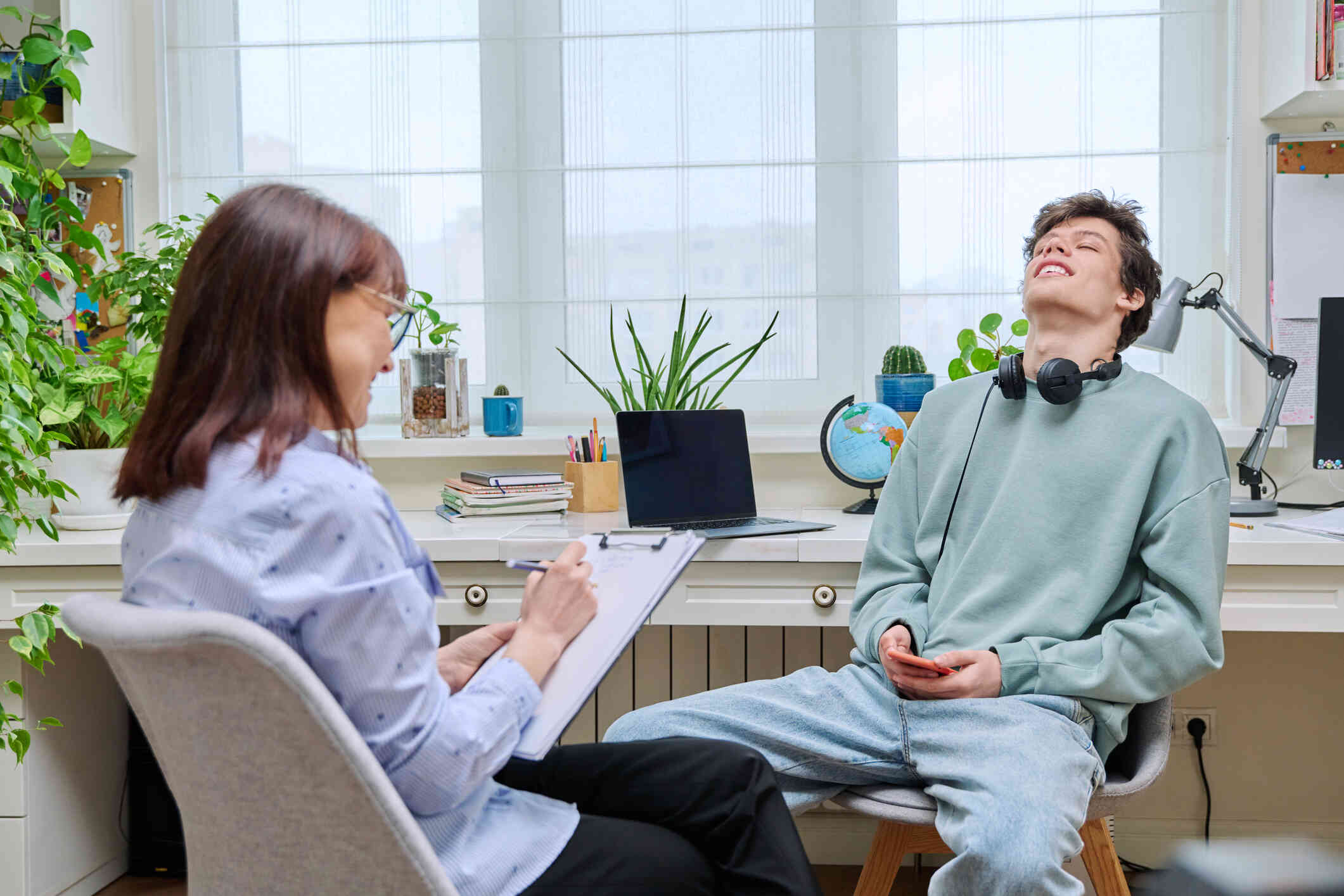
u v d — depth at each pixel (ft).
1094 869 3.99
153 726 2.34
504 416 6.88
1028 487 4.16
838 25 7.02
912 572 4.54
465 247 7.31
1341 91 5.90
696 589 5.28
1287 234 6.56
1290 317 6.56
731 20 7.09
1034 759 3.47
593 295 7.27
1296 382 6.54
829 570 5.19
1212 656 3.76
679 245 7.20
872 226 7.07
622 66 7.16
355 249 2.50
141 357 5.87
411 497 6.99
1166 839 6.68
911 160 7.01
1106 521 4.00
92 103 6.49
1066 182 6.90
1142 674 3.74
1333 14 5.80
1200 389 6.80
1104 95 6.84
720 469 5.94
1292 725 6.59
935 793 3.61
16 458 4.72
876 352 7.10
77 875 6.15
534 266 7.29
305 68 7.25
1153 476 4.00
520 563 2.96
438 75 7.23
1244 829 6.63
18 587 5.30
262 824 2.22
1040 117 6.90
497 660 2.79
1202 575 3.80
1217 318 6.75
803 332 7.15
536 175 7.24
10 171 4.93
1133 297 4.34
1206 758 6.65
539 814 2.81
